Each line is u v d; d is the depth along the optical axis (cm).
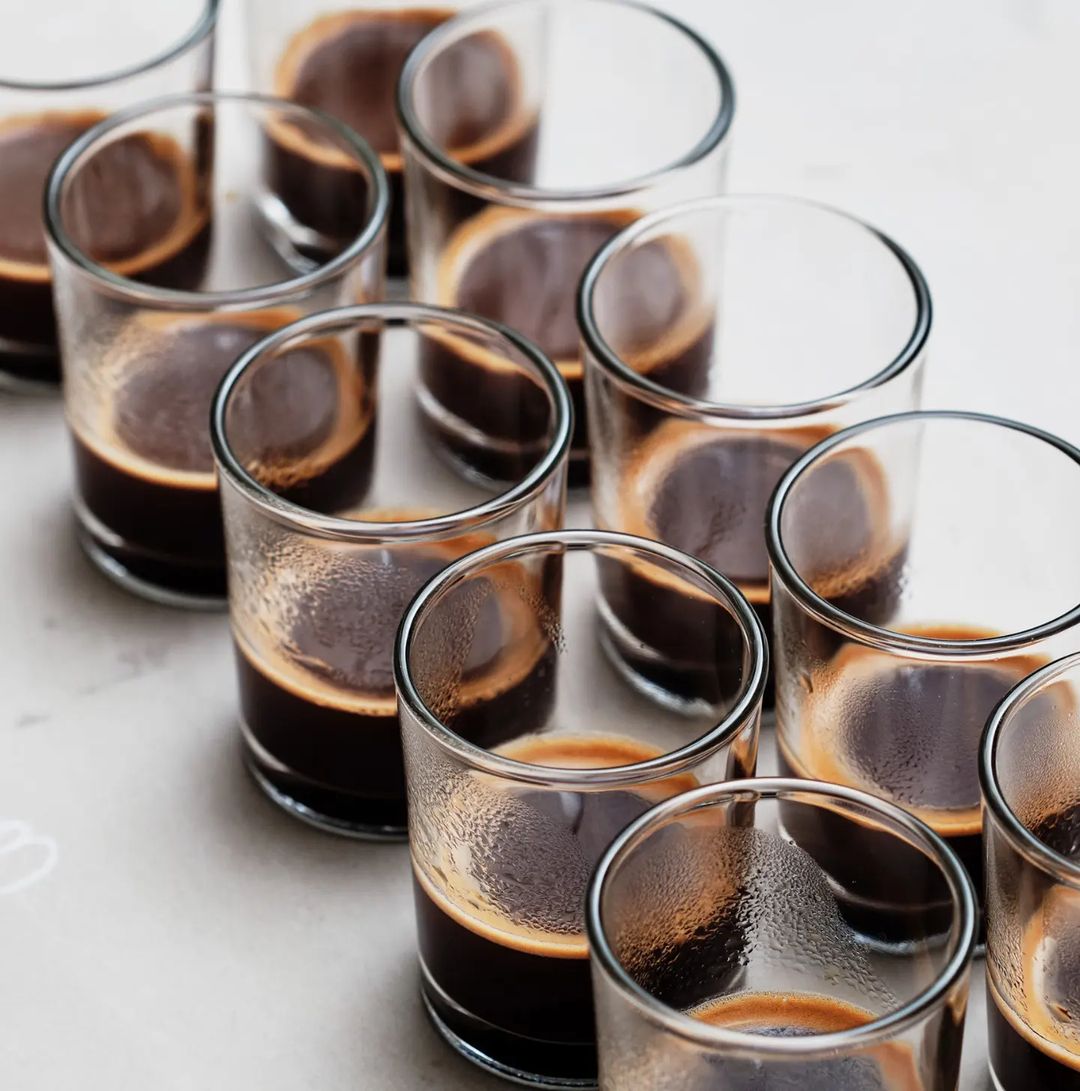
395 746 60
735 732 55
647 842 53
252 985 59
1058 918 54
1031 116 77
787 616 58
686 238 65
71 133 71
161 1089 58
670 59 71
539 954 56
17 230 70
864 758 58
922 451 60
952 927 52
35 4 75
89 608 66
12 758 63
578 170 74
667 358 66
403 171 73
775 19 80
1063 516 60
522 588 58
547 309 68
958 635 62
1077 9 80
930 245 73
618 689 59
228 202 70
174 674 65
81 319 64
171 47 76
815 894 54
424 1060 58
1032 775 56
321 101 74
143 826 62
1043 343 71
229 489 59
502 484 63
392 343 63
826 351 67
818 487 60
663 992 54
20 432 70
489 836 55
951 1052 52
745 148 76
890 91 77
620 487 63
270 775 62
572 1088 57
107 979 59
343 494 64
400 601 59
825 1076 51
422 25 73
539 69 72
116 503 65
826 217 65
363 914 60
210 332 64
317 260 70
